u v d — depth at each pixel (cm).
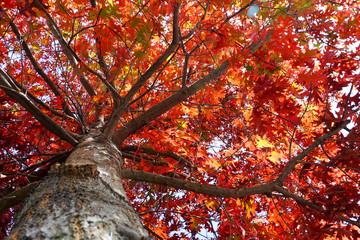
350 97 259
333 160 259
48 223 108
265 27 224
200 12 278
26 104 256
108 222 116
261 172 352
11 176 296
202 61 277
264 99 253
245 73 264
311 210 272
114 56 245
